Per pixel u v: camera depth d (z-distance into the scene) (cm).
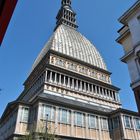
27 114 3950
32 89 6128
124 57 2194
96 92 6175
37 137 3012
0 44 327
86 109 4484
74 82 5919
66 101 4759
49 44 7231
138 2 2059
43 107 3888
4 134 4347
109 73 7400
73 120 4134
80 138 3972
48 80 5362
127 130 4291
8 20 298
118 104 6431
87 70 6800
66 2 11106
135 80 1966
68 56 6569
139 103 1811
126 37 2314
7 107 4444
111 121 4688
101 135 4334
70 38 8062
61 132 3788
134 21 2102
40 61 6556
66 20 9806
